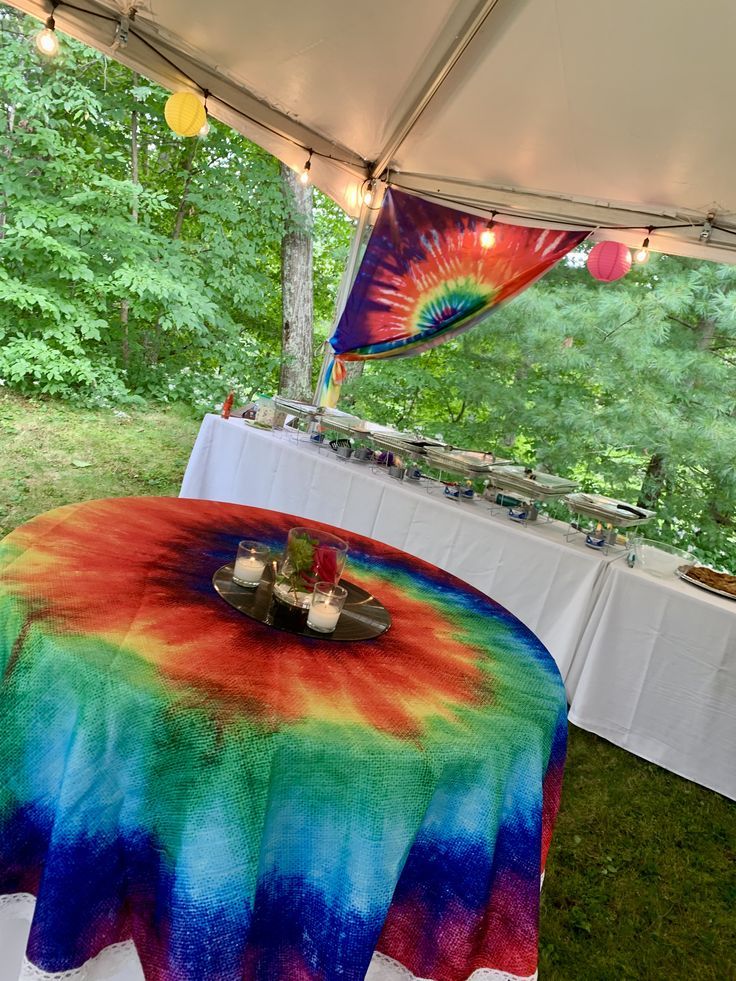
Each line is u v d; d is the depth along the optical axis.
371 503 3.28
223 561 1.52
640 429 5.24
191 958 0.84
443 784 0.99
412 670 1.22
